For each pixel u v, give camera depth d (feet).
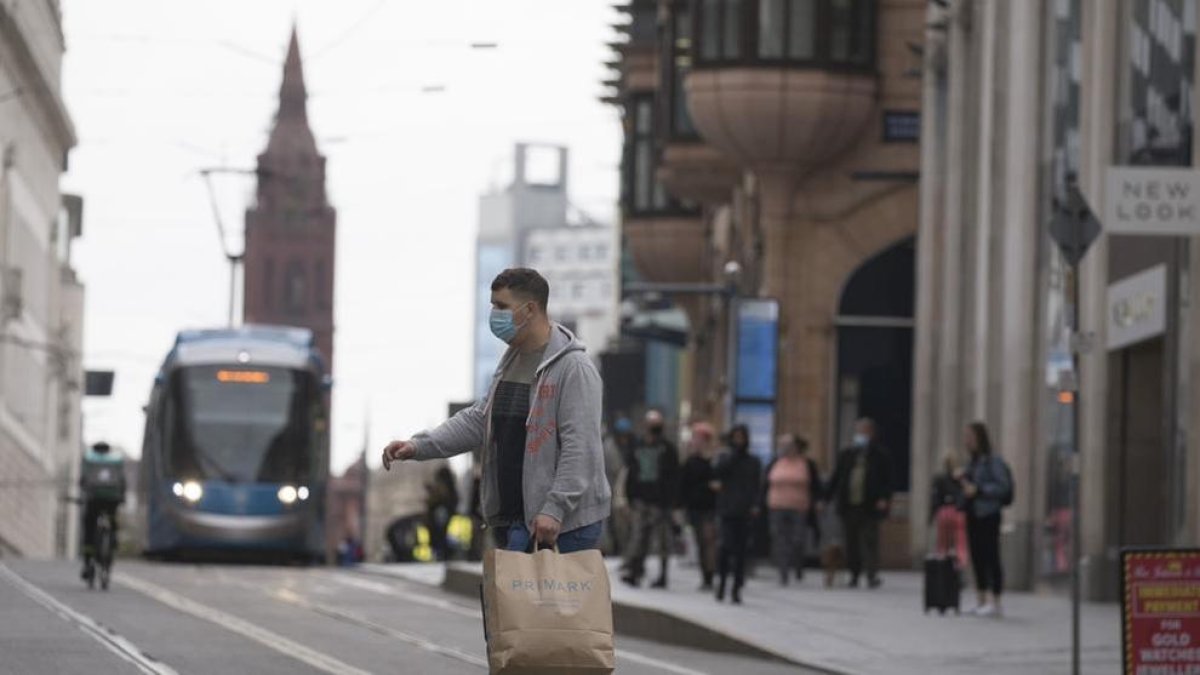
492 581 76.07
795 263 325.83
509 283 81.97
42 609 170.30
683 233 456.45
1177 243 195.62
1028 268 244.01
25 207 627.46
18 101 606.14
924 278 300.20
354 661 135.23
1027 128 244.83
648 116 460.55
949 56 288.30
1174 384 196.34
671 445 224.12
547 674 75.66
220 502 316.60
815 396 324.80
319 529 324.19
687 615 165.89
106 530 208.03
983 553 190.08
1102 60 216.74
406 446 82.84
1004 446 247.29
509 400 82.38
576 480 80.48
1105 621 185.16
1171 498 196.44
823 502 247.29
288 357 326.24
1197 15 189.67
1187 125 192.44
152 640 144.66
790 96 318.45
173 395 321.32
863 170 325.01
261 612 181.27
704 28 323.37
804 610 193.47
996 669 143.13
